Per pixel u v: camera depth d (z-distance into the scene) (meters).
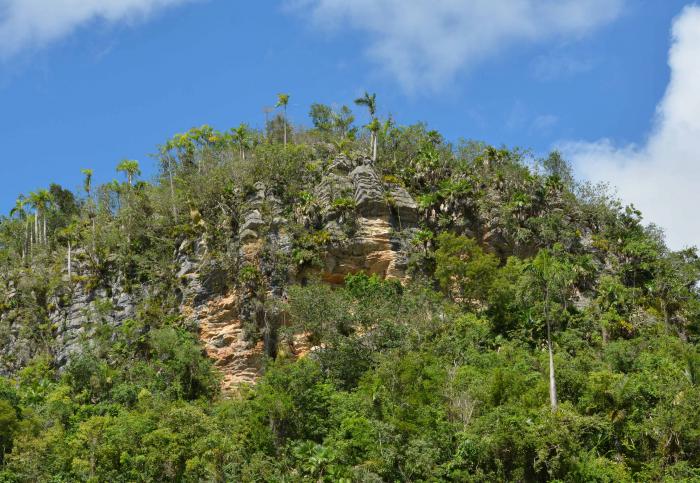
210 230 75.38
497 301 68.56
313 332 63.97
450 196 78.19
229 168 80.44
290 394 53.25
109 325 72.38
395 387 50.78
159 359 66.50
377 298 65.75
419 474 45.28
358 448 47.56
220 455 48.00
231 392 65.44
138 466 49.09
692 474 46.28
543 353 60.62
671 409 49.59
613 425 49.38
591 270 76.00
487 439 45.50
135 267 78.75
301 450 48.72
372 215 75.12
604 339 66.75
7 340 79.69
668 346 64.12
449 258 71.31
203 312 70.62
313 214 74.75
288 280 70.88
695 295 78.06
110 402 61.97
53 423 57.06
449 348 60.38
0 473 48.53
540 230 78.50
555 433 45.25
